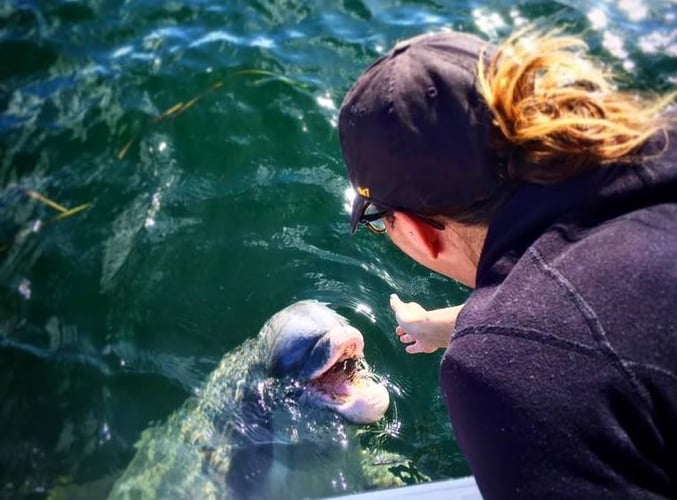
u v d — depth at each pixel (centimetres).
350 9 656
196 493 393
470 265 199
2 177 523
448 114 175
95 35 633
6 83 589
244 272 480
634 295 150
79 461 395
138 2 661
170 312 461
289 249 490
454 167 175
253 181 528
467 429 159
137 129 557
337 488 381
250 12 656
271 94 582
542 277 158
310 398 404
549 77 171
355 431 397
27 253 483
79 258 483
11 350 437
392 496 254
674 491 151
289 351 405
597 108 168
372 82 187
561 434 146
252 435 411
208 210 511
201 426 417
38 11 652
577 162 165
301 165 538
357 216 215
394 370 423
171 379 430
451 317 310
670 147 167
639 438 147
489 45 188
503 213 174
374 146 184
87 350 441
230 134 556
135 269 480
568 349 148
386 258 484
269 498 388
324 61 608
